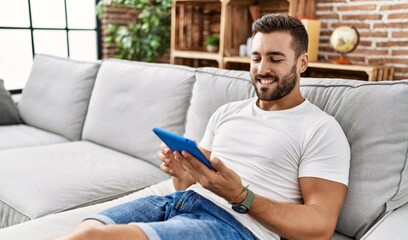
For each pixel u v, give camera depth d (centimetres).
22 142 215
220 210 104
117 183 159
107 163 178
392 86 118
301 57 120
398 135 113
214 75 170
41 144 219
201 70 178
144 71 200
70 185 151
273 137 116
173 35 332
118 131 198
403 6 247
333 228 99
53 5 350
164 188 151
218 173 96
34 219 126
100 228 83
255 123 123
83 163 176
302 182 108
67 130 230
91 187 153
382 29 260
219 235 95
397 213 112
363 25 269
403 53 253
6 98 258
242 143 122
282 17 118
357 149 117
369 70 234
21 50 336
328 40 288
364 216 112
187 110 179
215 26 349
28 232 113
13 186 150
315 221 97
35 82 262
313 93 134
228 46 302
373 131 116
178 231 89
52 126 238
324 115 117
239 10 304
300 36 118
